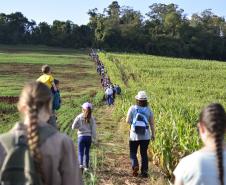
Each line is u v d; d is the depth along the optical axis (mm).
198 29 150750
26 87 3824
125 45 147375
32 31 149500
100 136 19141
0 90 40438
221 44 151500
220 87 55062
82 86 49969
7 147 3627
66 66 79000
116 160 14484
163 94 38656
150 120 12305
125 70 68875
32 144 3619
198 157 3826
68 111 27078
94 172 11594
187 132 13094
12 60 84625
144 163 12445
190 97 36844
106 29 145750
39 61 86125
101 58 88625
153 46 146625
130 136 12336
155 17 155500
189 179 3812
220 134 3799
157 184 11594
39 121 3781
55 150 3734
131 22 152250
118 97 35094
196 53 149625
